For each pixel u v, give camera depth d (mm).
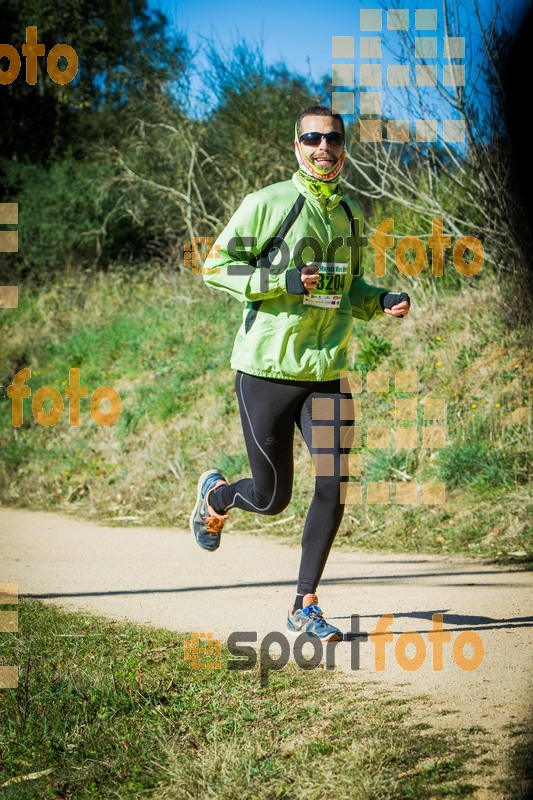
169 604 8078
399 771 4246
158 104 24094
